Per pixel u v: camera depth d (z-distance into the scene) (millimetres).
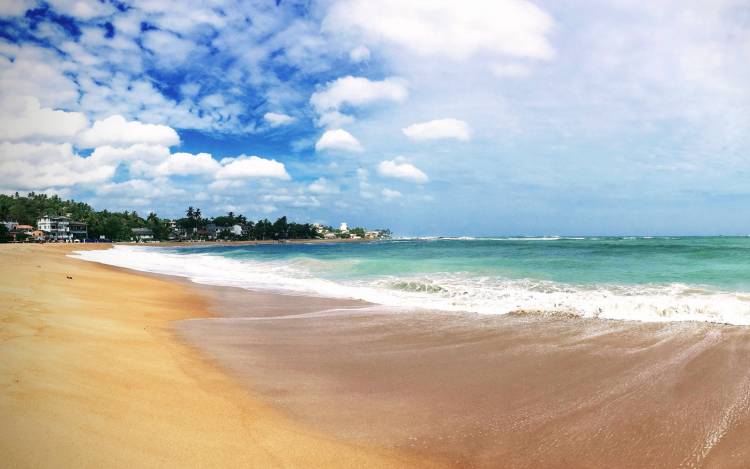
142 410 4781
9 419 3965
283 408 5320
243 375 6574
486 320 10695
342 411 5270
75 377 5469
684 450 4359
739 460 4145
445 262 27156
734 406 5367
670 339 8602
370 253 48844
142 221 191125
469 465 4078
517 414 5219
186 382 5992
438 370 6895
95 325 9016
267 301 14305
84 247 86125
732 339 8492
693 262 24031
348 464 4016
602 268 21531
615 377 6480
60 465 3363
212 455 3961
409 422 4984
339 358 7594
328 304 13555
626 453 4305
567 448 4406
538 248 49219
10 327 7660
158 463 3664
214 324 10547
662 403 5516
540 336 9000
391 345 8461
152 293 15836
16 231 128625
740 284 15367
